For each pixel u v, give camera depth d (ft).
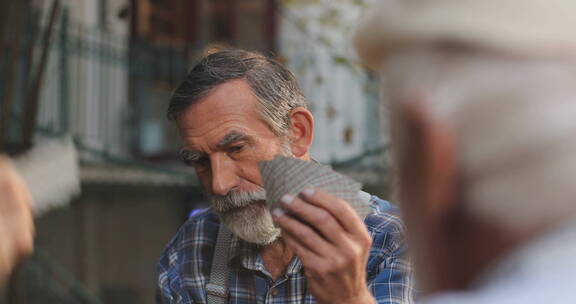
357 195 6.29
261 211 7.37
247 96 7.42
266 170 6.23
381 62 2.59
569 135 2.28
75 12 27.63
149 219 27.25
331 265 5.93
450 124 2.41
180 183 26.86
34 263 24.71
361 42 2.62
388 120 2.64
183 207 27.43
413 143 2.49
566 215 2.31
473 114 2.37
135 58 29.50
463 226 2.46
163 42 30.17
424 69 2.44
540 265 2.33
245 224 7.41
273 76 7.60
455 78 2.40
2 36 16.43
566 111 2.29
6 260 5.96
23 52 20.99
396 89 2.53
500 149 2.33
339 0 23.36
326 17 24.30
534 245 2.35
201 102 7.41
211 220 8.29
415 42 2.45
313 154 28.84
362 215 6.33
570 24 2.28
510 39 2.30
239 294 7.84
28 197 6.08
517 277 2.37
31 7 20.13
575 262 2.30
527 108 2.31
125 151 28.86
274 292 7.64
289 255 7.63
